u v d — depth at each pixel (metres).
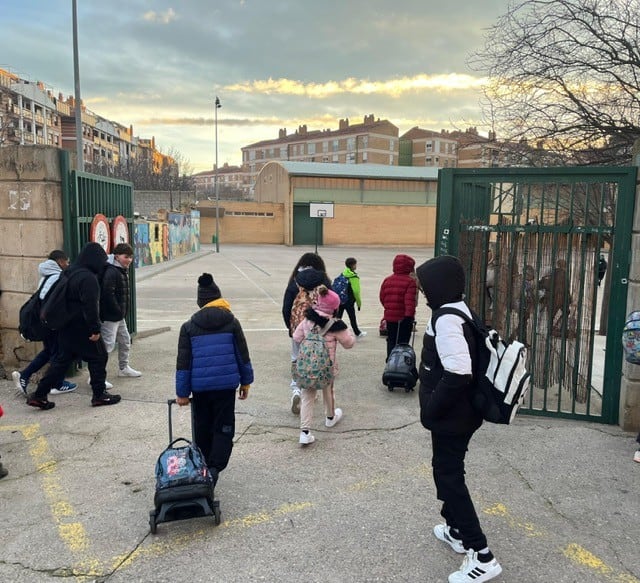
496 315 5.57
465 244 5.57
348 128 102.25
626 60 7.74
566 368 5.29
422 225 50.56
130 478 4.02
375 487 3.90
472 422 2.86
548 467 4.21
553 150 8.63
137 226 23.52
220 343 3.64
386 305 6.78
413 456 4.43
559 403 5.23
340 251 40.69
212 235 48.62
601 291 14.27
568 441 4.70
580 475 4.09
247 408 5.55
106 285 5.91
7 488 3.87
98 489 3.86
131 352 7.89
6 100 46.97
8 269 6.30
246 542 3.23
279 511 3.57
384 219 49.59
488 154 9.73
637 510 3.62
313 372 4.49
